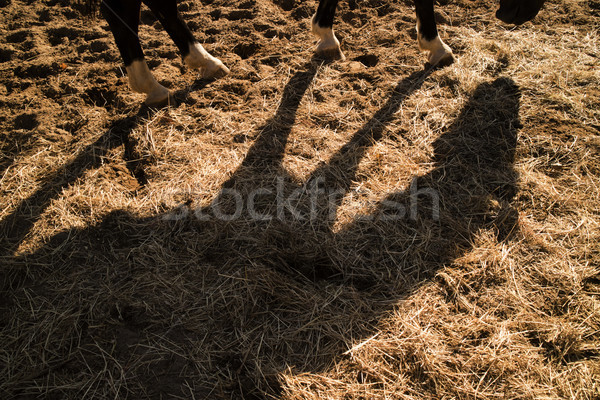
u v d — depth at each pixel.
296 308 2.31
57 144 3.25
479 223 2.68
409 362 2.11
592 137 3.16
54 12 4.61
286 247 2.58
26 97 3.66
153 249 2.57
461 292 2.38
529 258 2.51
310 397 1.99
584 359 2.12
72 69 3.93
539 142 3.14
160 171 3.04
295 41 4.20
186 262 2.51
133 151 3.21
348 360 2.12
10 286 2.45
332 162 3.05
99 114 3.48
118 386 2.04
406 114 3.39
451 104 3.43
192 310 2.31
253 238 2.61
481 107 3.40
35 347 2.19
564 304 2.32
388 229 2.65
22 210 2.82
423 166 3.03
